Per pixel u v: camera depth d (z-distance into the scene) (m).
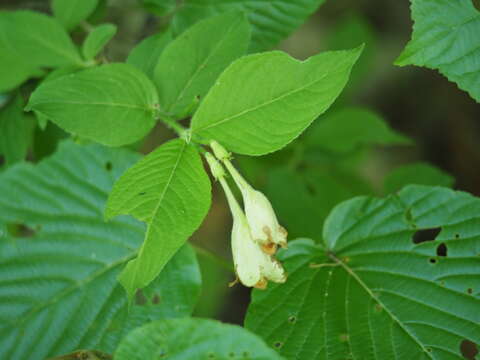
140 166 0.22
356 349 0.24
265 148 0.22
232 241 0.22
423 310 0.24
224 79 0.21
